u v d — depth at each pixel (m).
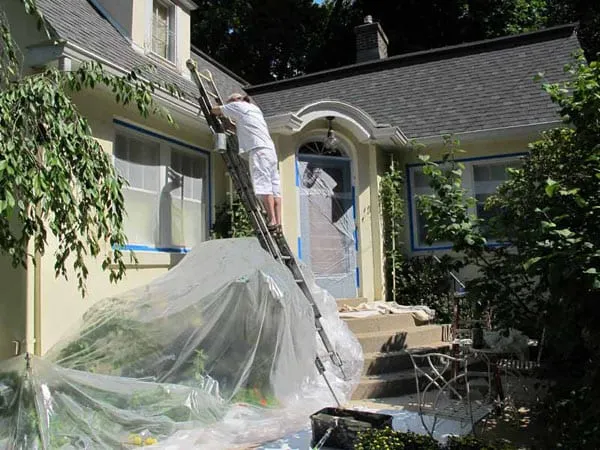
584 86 4.80
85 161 4.16
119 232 4.50
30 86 4.00
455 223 5.17
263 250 6.01
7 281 5.95
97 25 7.86
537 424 5.25
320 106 9.14
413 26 24.22
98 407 4.60
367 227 9.77
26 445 4.13
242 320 5.42
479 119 10.23
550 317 3.97
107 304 5.90
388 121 11.12
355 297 9.62
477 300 4.96
